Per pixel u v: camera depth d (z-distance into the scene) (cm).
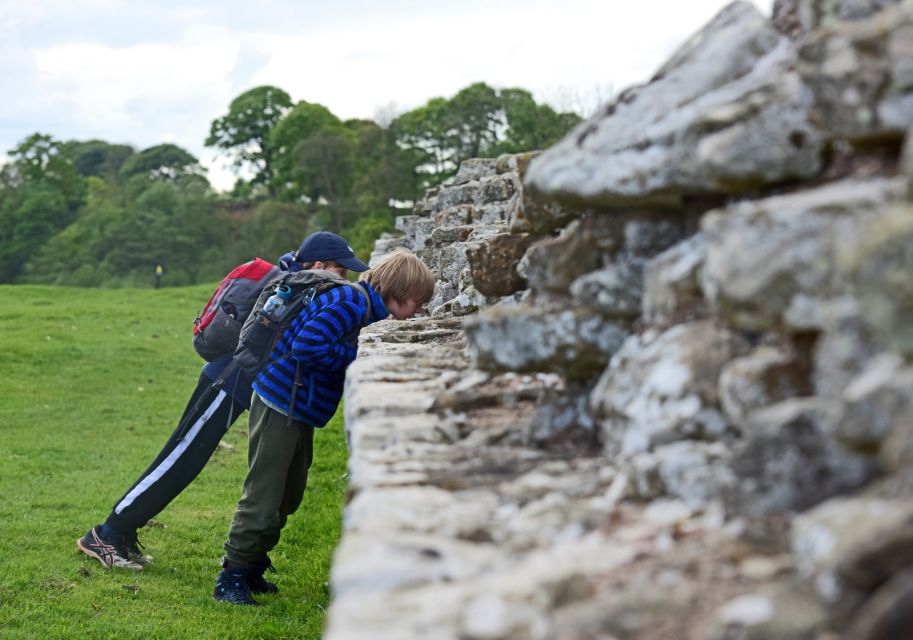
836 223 176
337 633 155
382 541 191
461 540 194
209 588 746
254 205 9138
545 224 366
